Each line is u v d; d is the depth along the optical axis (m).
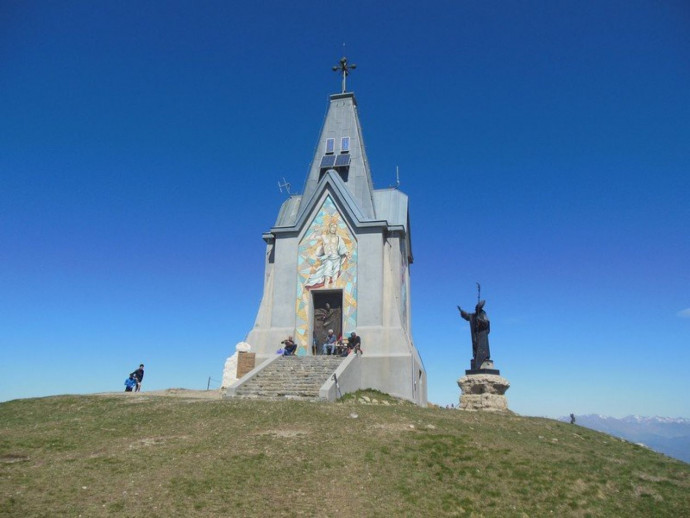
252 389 27.09
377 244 36.09
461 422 22.42
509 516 14.46
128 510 12.70
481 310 34.91
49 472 14.57
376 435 18.98
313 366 30.45
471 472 16.64
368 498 14.43
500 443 19.61
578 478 16.98
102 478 14.32
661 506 15.91
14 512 12.16
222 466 15.44
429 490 15.31
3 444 17.12
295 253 37.47
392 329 34.25
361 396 29.67
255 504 13.51
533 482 16.34
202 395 30.36
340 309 36.53
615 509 15.52
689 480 18.09
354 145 41.50
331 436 18.53
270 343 35.81
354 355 30.98
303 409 21.70
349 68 44.47
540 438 21.34
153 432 18.89
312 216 38.06
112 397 25.33
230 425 19.53
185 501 13.31
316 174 41.12
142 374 34.06
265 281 38.44
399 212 39.81
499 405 31.72
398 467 16.47
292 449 17.06
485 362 33.53
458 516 14.21
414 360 34.94
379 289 35.09
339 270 36.41
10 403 24.25
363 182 40.19
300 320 36.22
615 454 20.28
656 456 20.94
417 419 21.94
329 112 43.25
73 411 22.50
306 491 14.45
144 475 14.59
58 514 12.25
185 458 15.95
